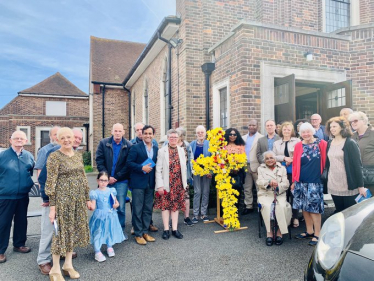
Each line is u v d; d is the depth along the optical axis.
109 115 16.61
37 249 4.16
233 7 8.08
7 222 3.70
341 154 3.75
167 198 4.43
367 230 2.03
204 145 5.43
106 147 4.38
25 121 23.05
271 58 6.08
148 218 4.39
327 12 8.80
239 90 6.00
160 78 10.21
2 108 23.48
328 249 2.05
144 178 4.30
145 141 4.43
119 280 3.10
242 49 5.90
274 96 6.34
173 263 3.50
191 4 7.54
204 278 3.09
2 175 3.73
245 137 5.68
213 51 7.38
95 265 3.50
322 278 1.88
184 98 7.51
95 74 17.06
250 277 3.08
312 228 4.23
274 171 4.26
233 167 4.93
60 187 3.14
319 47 6.43
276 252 3.76
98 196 3.78
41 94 23.66
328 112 6.67
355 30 6.62
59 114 24.38
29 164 3.96
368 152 4.07
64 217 3.13
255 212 5.80
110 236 3.76
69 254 3.24
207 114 7.41
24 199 4.01
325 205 5.75
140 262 3.55
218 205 5.13
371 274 1.66
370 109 6.39
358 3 8.98
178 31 8.16
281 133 4.97
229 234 4.55
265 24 6.01
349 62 6.65
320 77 6.36
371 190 3.99
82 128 24.12
